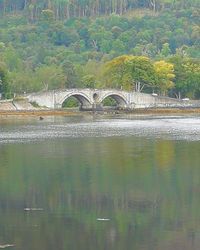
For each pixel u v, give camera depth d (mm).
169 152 154125
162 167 128625
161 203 95625
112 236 80500
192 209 91938
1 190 105750
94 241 78875
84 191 104438
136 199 98312
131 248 76750
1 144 179500
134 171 123938
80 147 169000
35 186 108938
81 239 79625
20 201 97562
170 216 88375
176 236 80312
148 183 111000
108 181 113188
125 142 181375
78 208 93125
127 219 87188
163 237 80000
